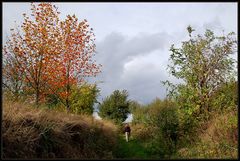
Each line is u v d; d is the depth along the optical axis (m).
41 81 26.27
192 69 29.55
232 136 19.89
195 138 23.45
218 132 21.27
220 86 28.64
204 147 20.38
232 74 28.53
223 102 27.39
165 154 20.91
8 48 25.80
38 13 26.02
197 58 29.55
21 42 25.75
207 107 27.64
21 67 25.61
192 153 20.25
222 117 22.88
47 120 15.06
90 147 16.89
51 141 14.28
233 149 18.75
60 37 26.83
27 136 13.40
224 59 29.17
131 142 25.55
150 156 19.59
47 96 26.78
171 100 28.39
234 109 23.94
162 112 25.81
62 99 27.08
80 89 30.67
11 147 12.65
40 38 25.86
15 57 25.62
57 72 26.66
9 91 25.48
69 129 16.30
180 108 27.62
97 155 16.72
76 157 14.79
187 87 28.83
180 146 23.14
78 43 27.30
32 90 26.16
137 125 34.16
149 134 27.69
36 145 13.52
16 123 13.63
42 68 25.78
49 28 26.33
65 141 15.15
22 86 26.00
